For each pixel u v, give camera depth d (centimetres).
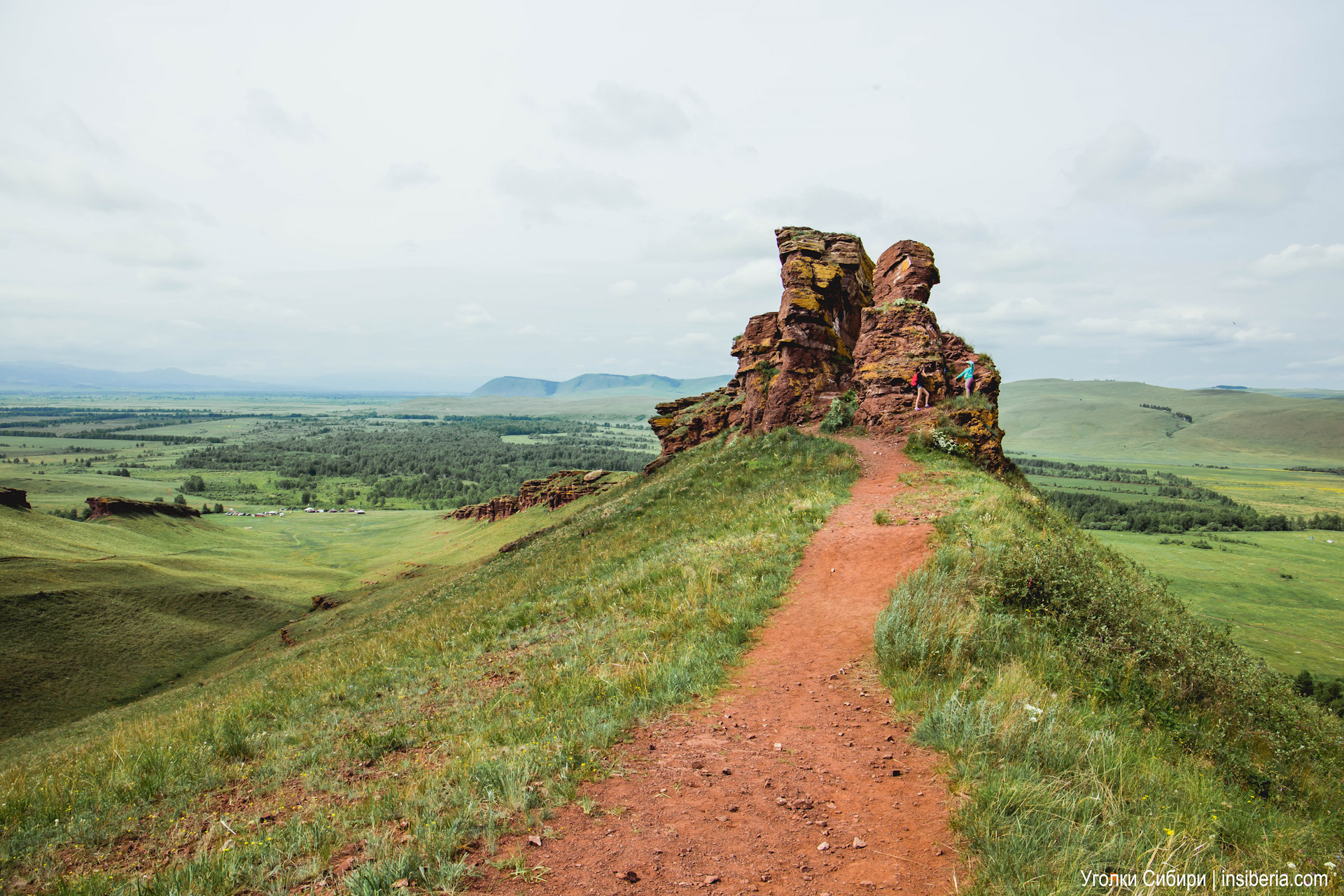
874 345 2922
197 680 4784
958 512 1584
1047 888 412
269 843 553
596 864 471
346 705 1157
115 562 6594
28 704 4341
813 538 1603
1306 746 780
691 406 5709
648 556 1941
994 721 630
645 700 798
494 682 1087
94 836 657
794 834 509
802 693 820
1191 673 831
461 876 455
